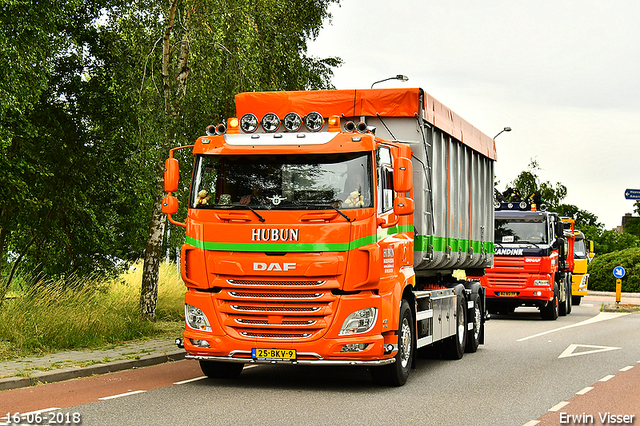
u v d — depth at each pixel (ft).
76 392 31.99
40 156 66.80
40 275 58.34
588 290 164.25
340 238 32.71
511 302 84.02
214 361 36.35
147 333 52.06
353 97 39.42
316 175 33.71
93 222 70.74
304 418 27.12
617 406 30.55
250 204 33.83
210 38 55.57
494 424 26.68
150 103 55.98
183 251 34.42
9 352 41.29
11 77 55.31
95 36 68.28
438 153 43.01
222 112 64.59
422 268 41.22
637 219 271.49
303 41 86.99
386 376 35.09
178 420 26.32
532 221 83.41
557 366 43.70
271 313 33.01
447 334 45.01
